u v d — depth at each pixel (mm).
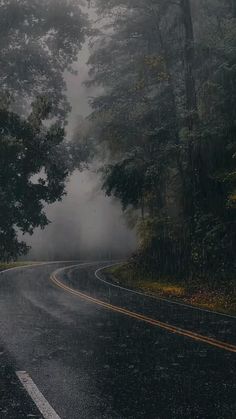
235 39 17469
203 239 18094
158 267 22156
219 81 18344
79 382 6309
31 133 17750
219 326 10469
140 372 6777
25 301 13922
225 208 18203
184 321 11086
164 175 23594
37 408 5367
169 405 5488
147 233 23812
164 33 23859
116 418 5086
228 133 17797
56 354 7762
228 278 17016
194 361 7363
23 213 17859
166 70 21750
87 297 15102
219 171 18141
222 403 5562
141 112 23422
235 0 20109
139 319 11195
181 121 20781
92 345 8406
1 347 8211
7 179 16750
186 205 20875
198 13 22438
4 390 5988
